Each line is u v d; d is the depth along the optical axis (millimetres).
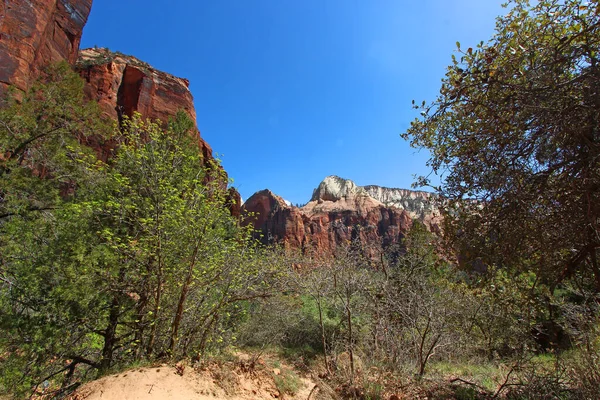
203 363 6523
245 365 7047
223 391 5789
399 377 7047
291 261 9133
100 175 9156
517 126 3262
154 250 6551
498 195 3668
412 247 10852
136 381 5328
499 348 9359
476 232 4020
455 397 6383
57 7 30750
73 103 13125
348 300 8273
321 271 8977
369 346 8727
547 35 3354
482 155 3797
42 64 23203
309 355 11117
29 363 7480
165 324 7340
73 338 8203
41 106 12625
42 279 7582
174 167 8516
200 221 6469
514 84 3258
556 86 2949
